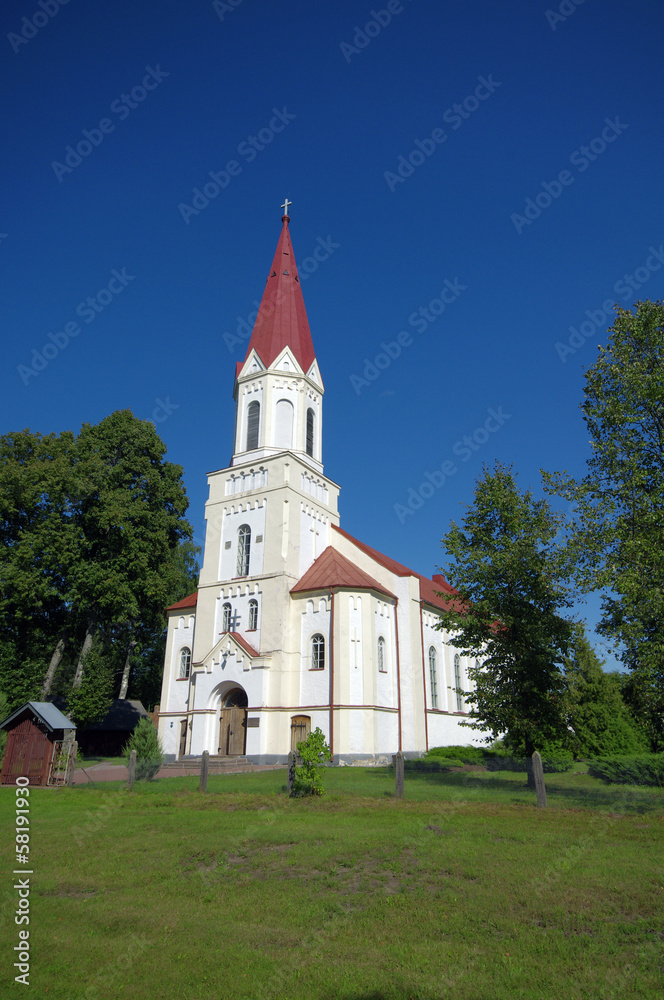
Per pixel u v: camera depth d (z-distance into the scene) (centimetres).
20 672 3869
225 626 3784
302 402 4200
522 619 2281
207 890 1045
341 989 687
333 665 3381
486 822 1470
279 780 2381
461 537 2480
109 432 4556
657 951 768
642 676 1694
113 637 4688
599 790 1930
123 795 2075
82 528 4238
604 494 1992
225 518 4047
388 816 1567
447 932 842
